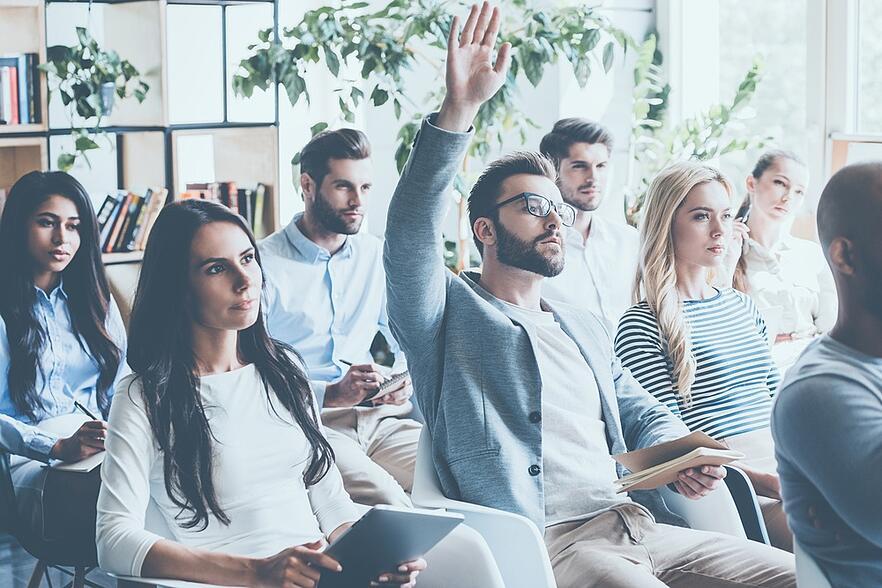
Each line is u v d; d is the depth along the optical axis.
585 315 2.98
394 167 6.26
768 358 3.38
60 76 4.55
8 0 4.40
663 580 2.65
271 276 3.96
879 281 1.81
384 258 2.70
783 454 1.88
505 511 2.60
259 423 2.45
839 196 1.85
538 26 5.08
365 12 6.00
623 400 2.99
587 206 4.50
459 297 2.77
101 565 2.22
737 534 2.85
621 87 5.77
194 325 2.43
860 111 5.42
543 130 5.65
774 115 5.69
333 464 2.58
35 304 3.47
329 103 6.14
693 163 3.38
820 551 1.86
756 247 4.69
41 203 3.47
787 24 5.60
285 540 2.40
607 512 2.72
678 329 3.22
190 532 2.34
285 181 6.01
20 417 3.43
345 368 4.04
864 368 1.81
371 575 2.21
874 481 1.73
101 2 4.84
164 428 2.33
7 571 3.91
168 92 5.09
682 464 2.49
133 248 4.70
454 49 2.57
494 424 2.65
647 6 5.88
